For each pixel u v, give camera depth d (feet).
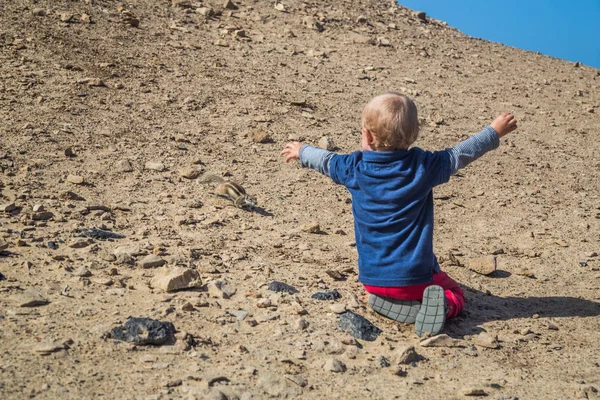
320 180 23.80
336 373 11.03
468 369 11.71
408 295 13.01
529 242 20.11
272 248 17.35
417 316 12.81
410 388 10.78
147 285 13.78
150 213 18.83
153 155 23.43
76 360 10.41
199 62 33.88
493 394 10.79
